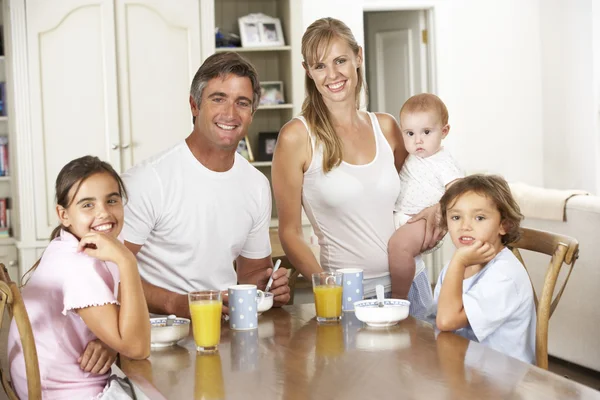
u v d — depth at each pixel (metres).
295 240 2.38
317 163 2.35
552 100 6.52
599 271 3.64
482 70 6.58
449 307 1.94
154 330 1.83
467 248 1.97
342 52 2.27
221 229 2.23
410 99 2.79
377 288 2.03
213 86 2.09
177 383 1.53
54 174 5.11
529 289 2.04
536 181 6.69
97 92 5.15
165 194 2.18
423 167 2.73
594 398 1.35
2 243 5.19
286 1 5.55
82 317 1.79
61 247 1.86
